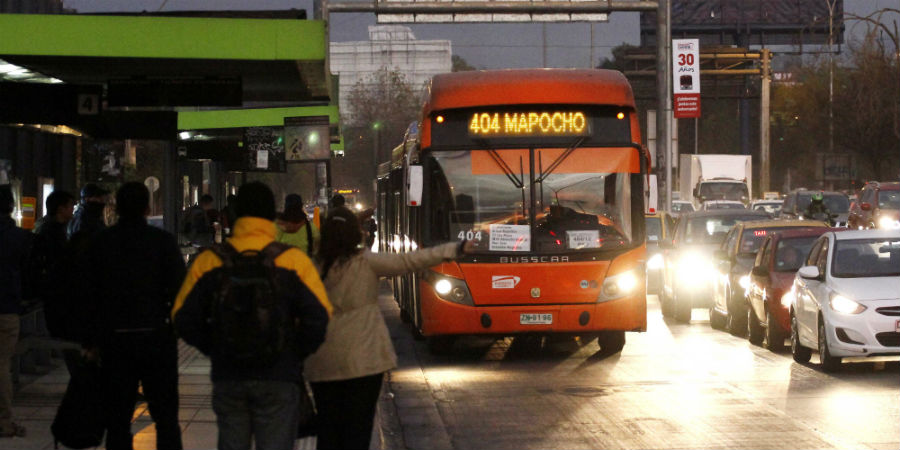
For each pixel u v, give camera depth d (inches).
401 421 482.0
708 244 1007.0
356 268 291.4
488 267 669.3
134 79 633.0
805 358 673.0
